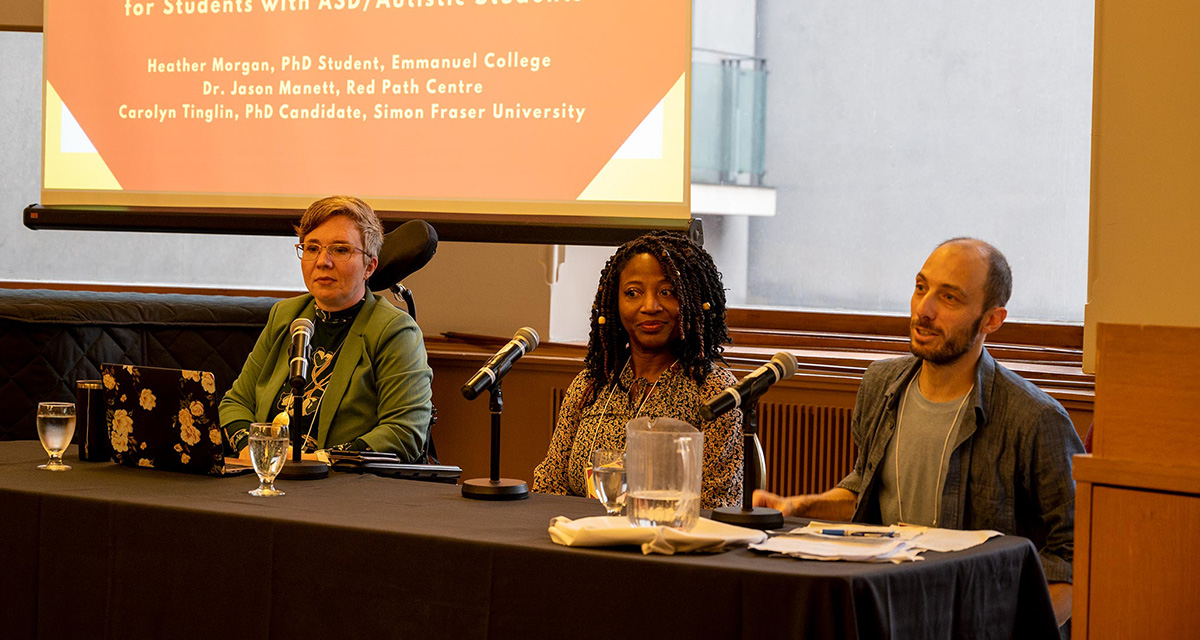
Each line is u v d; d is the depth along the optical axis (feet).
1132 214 7.27
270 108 12.96
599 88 11.92
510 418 13.32
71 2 13.47
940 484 7.34
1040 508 7.20
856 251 13.57
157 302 12.37
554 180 12.09
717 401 6.35
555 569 5.65
